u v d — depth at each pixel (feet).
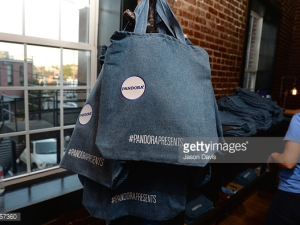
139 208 2.31
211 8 7.11
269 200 8.69
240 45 9.05
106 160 2.14
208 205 5.67
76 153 2.30
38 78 4.61
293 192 4.54
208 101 2.03
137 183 2.30
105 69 1.97
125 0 4.78
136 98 1.86
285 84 13.25
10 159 4.98
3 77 4.17
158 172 2.24
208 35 7.20
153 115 1.83
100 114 1.96
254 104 7.01
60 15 4.69
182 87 1.90
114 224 2.90
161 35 1.96
